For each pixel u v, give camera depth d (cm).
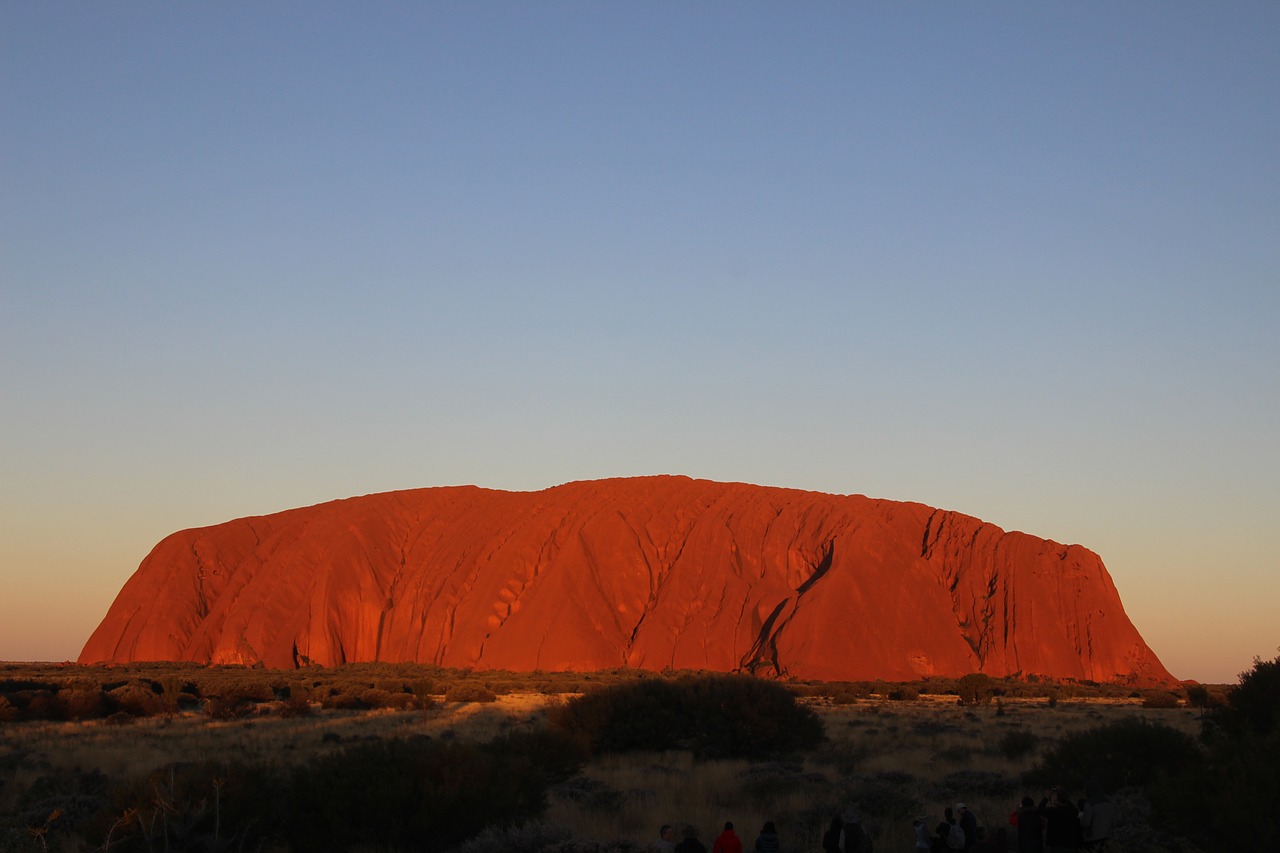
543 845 1600
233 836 1786
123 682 8394
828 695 8525
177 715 6078
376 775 1819
